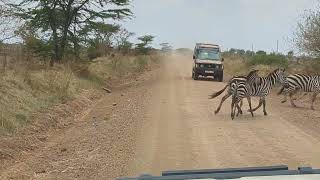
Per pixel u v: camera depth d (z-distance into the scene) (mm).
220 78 32719
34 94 17094
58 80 20797
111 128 14086
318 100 21969
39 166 10102
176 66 55062
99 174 9367
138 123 14836
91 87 24656
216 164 10055
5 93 15062
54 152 11398
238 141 12367
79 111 18219
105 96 23766
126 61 44094
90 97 22094
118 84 31078
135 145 11805
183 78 34938
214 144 11992
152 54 67750
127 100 21062
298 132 13727
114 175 9266
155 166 9875
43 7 26953
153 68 49750
